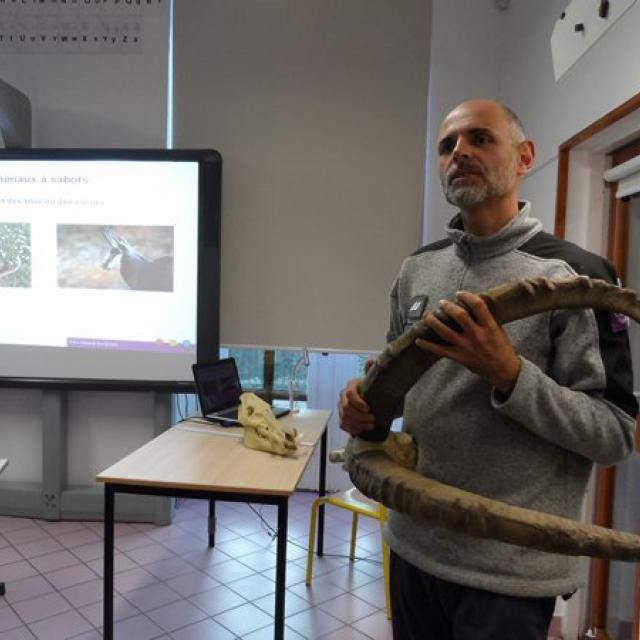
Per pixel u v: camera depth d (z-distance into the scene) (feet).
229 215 9.95
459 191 3.47
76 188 9.90
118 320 9.99
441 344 2.86
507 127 3.50
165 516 10.22
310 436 7.92
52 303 10.04
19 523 10.23
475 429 3.32
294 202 9.86
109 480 6.09
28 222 9.99
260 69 9.78
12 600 7.70
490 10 9.59
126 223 9.87
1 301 10.08
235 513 10.87
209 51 9.84
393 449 3.53
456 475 3.37
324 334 9.94
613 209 6.56
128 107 10.07
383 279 9.82
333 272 9.87
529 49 8.10
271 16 9.73
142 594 7.91
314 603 7.84
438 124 9.72
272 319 9.99
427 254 4.08
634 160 5.80
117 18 10.02
